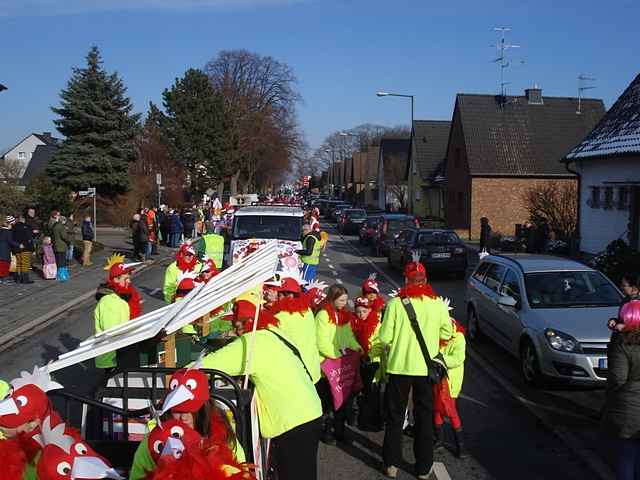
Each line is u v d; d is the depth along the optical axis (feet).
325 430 21.29
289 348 13.62
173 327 12.29
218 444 9.50
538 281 30.42
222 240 43.24
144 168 170.71
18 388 10.06
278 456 13.12
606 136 75.15
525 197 108.88
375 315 21.52
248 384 13.66
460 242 65.41
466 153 122.83
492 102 129.08
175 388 10.05
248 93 217.15
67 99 129.08
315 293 23.53
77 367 30.55
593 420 23.59
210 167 173.17
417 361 18.02
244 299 14.53
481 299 34.78
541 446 21.12
